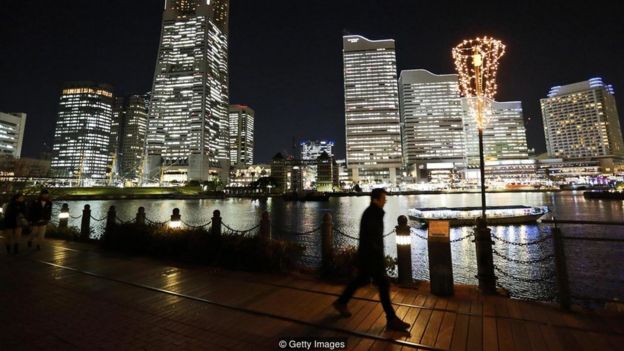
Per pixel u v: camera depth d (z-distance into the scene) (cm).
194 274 789
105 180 19400
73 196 11650
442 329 471
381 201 511
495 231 3466
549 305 564
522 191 17862
